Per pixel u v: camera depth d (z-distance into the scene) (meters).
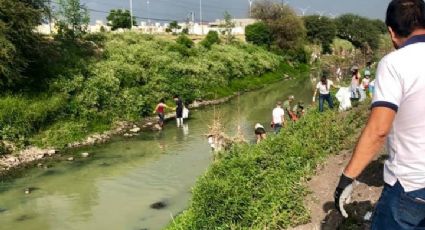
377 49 106.19
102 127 26.22
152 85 33.44
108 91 28.98
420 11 2.91
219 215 9.24
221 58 47.78
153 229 12.50
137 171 18.23
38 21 25.98
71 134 23.75
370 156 2.89
